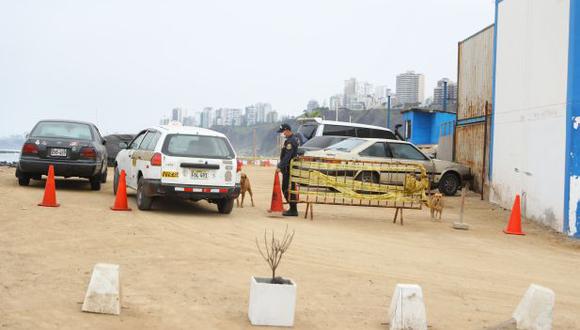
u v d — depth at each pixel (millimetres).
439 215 15320
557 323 6613
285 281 6031
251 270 8062
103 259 8133
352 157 17812
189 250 9055
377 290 7473
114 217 11391
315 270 8344
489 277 8734
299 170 13539
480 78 20812
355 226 12867
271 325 5812
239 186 12875
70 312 5820
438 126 35062
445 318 6488
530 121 15523
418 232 12594
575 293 8195
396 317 5781
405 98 179875
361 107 167125
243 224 11891
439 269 9016
